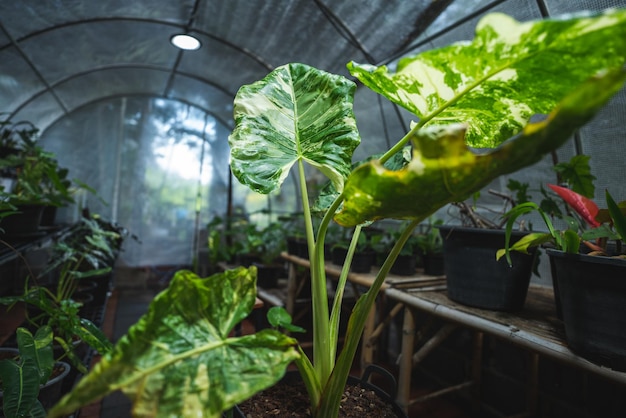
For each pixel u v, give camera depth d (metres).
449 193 0.47
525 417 1.70
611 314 0.81
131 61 3.55
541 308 1.34
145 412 0.41
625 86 1.31
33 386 0.83
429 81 0.58
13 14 2.48
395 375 2.32
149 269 4.37
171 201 4.45
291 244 2.80
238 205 4.70
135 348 0.45
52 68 3.24
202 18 2.83
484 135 0.71
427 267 2.00
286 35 2.75
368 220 0.60
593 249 1.03
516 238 1.20
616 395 1.50
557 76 0.51
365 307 0.67
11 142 2.30
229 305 0.54
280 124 0.86
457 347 2.21
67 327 1.00
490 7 1.72
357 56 2.61
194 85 4.08
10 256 1.45
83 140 4.13
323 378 0.72
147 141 4.37
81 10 2.64
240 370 0.47
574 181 1.35
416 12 2.00
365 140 3.16
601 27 0.40
